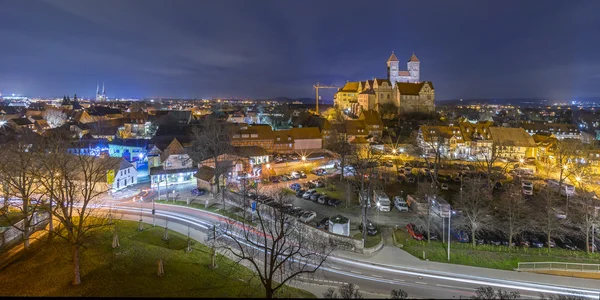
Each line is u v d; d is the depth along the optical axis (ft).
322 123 483.92
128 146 328.70
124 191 246.88
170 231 171.53
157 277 119.85
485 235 177.27
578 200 203.41
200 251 150.20
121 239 153.69
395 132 458.91
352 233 175.52
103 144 337.52
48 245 142.20
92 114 614.75
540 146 355.97
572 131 492.54
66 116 588.09
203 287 116.98
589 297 118.52
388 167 313.73
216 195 231.71
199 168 272.51
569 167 280.10
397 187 261.24
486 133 378.53
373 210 211.82
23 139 253.44
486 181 248.52
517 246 165.78
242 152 309.22
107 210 201.57
